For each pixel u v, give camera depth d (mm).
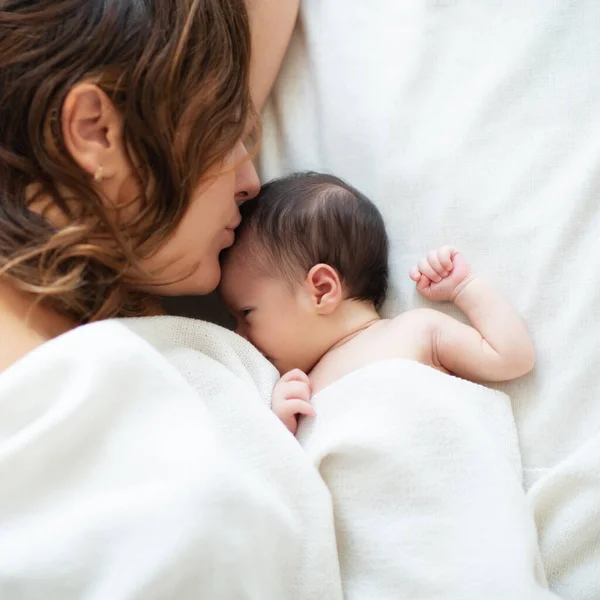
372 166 837
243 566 574
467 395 731
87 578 552
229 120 723
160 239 702
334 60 860
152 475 580
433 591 632
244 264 815
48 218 674
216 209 743
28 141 656
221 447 598
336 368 787
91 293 704
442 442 679
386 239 827
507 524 643
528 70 802
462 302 774
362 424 694
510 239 782
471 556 636
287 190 815
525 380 757
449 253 777
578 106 786
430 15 834
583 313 747
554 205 773
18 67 651
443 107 822
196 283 768
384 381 711
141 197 691
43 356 606
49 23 655
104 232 679
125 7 655
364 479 679
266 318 807
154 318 739
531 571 627
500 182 794
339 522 680
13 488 571
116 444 592
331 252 793
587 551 690
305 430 733
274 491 641
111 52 651
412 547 651
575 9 796
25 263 655
